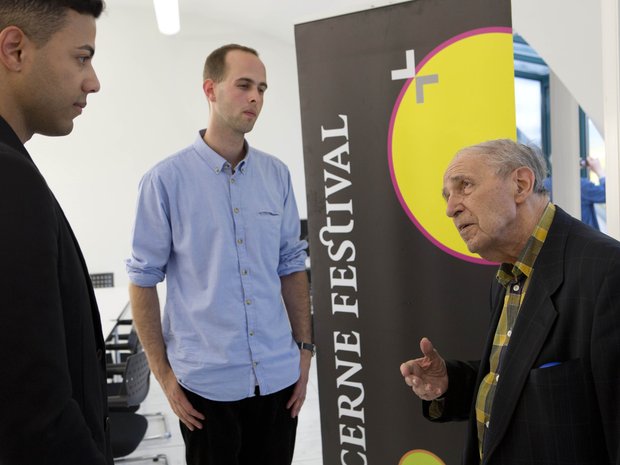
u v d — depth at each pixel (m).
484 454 1.13
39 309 0.78
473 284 1.78
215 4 6.24
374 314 1.92
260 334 1.89
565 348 1.05
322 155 1.94
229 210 1.88
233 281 1.86
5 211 0.78
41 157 6.24
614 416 0.98
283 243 2.09
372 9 1.81
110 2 6.23
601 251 1.04
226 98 1.82
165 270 1.95
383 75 1.82
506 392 1.10
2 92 0.92
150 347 1.91
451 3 1.71
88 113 6.33
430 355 1.37
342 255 1.95
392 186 1.84
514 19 2.62
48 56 0.92
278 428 1.98
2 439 0.77
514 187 1.15
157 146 6.52
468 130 1.73
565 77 2.59
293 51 6.91
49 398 0.78
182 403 1.86
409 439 1.91
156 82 6.48
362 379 1.97
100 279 6.27
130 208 6.46
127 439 2.55
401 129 1.81
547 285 1.09
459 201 1.19
